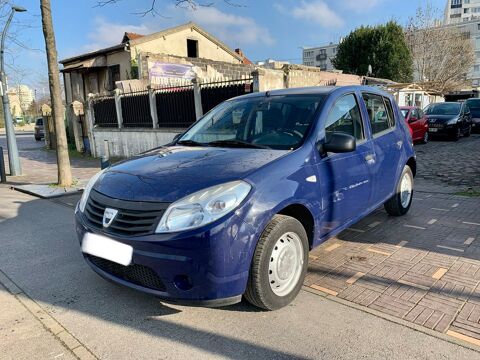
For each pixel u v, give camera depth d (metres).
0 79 11.09
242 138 3.93
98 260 3.22
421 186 7.72
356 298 3.38
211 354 2.71
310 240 3.51
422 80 37.28
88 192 3.51
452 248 4.41
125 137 14.34
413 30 37.91
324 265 4.05
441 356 2.61
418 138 14.92
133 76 18.03
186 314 3.22
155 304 3.41
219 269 2.73
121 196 3.05
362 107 4.49
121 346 2.83
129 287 3.02
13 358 2.73
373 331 2.90
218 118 4.48
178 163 3.36
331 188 3.63
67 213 6.80
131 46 18.14
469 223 5.25
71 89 22.38
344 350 2.70
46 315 3.29
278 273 3.11
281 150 3.46
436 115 16.97
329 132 3.79
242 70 19.78
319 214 3.50
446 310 3.15
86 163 14.02
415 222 5.35
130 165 3.62
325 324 3.01
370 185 4.39
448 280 3.65
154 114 13.05
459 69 37.78
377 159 4.52
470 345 2.71
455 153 12.58
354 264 4.05
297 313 3.17
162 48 19.45
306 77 13.92
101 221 3.09
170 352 2.74
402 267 3.95
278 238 3.02
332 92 4.10
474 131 20.67
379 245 4.55
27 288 3.81
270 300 3.05
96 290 3.73
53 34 8.74
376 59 33.88
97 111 15.70
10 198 8.27
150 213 2.83
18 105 65.69
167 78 16.56
